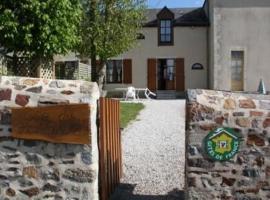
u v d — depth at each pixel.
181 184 9.14
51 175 6.89
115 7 22.47
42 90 6.99
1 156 6.99
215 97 7.05
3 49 13.14
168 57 33.56
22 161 6.96
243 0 30.97
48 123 6.84
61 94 6.93
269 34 31.00
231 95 7.16
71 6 13.08
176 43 33.56
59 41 12.74
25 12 12.36
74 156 6.83
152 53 33.59
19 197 6.96
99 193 7.35
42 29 12.42
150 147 12.38
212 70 31.58
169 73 33.78
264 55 31.03
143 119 17.70
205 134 6.95
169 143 12.89
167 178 9.53
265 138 6.90
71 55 22.69
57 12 12.54
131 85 33.47
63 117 6.81
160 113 19.66
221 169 6.95
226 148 6.92
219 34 31.06
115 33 22.47
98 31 21.89
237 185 6.95
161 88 33.69
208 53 33.31
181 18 33.88
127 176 9.70
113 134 8.52
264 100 7.04
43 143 6.91
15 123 6.92
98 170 7.17
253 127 6.91
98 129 7.25
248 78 31.00
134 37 23.52
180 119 17.72
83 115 6.77
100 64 23.42
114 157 8.65
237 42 31.03
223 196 6.96
